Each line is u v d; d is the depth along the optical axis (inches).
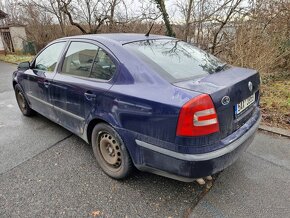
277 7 259.4
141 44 108.2
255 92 105.7
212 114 78.0
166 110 80.2
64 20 526.6
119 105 94.1
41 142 141.9
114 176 106.7
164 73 91.2
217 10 289.4
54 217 88.0
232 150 84.4
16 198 97.3
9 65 463.2
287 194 97.2
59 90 127.6
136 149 92.1
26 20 700.0
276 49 248.1
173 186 102.6
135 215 88.4
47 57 146.4
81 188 102.5
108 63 103.9
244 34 236.8
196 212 89.1
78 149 133.4
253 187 101.4
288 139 139.6
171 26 329.7
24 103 177.8
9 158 125.9
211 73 99.6
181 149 79.2
